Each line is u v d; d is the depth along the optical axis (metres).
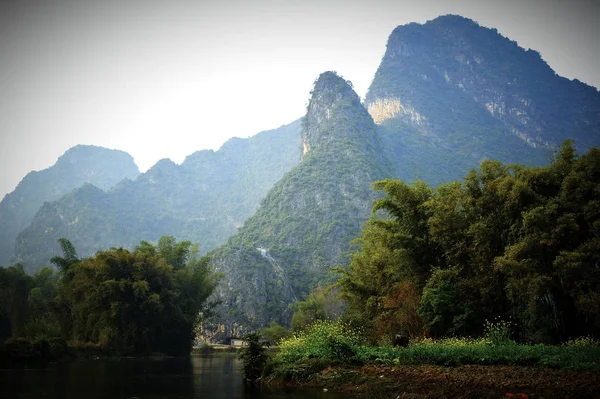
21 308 72.00
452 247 32.56
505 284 30.52
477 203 32.34
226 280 131.75
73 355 44.72
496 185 31.75
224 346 99.38
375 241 40.69
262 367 26.39
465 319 29.03
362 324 35.00
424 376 19.86
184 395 21.36
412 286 33.28
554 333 28.95
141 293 55.28
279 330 80.00
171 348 61.91
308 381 23.03
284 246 153.75
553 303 29.69
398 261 35.56
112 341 51.84
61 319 58.47
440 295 29.73
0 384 24.39
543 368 19.45
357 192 163.62
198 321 72.56
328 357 24.39
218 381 27.73
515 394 16.52
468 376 19.03
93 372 32.47
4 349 36.66
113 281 53.94
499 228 31.47
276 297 131.12
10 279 72.06
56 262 61.75
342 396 19.66
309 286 136.88
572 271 27.17
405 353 22.86
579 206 28.61
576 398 15.86
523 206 30.33
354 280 41.25
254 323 122.12
